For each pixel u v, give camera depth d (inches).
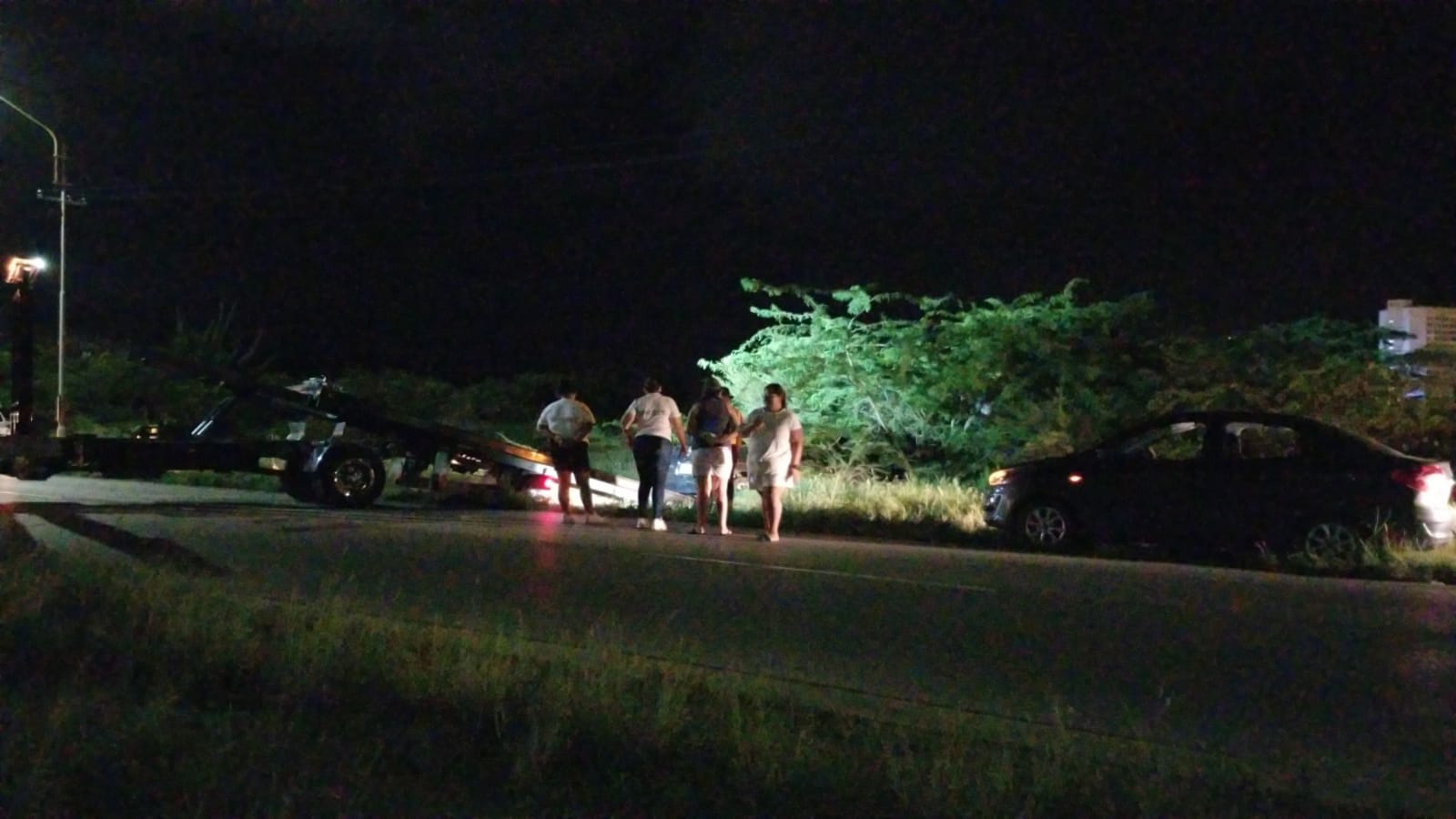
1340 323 888.3
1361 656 357.4
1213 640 376.8
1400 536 525.3
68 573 372.8
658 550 558.6
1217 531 553.6
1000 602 433.1
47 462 689.6
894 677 331.6
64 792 205.6
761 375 906.7
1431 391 816.9
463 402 1461.6
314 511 716.7
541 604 422.3
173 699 252.4
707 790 224.7
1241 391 822.5
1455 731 288.5
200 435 762.2
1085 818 214.2
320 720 255.9
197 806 202.8
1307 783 247.6
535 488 789.2
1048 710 303.0
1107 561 550.9
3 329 721.0
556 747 238.7
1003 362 865.5
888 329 898.7
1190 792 228.4
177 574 402.6
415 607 411.8
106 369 1437.0
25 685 266.4
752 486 612.7
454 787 222.7
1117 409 842.8
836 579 478.9
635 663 305.0
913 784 221.8
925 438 899.4
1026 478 599.2
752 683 310.0
